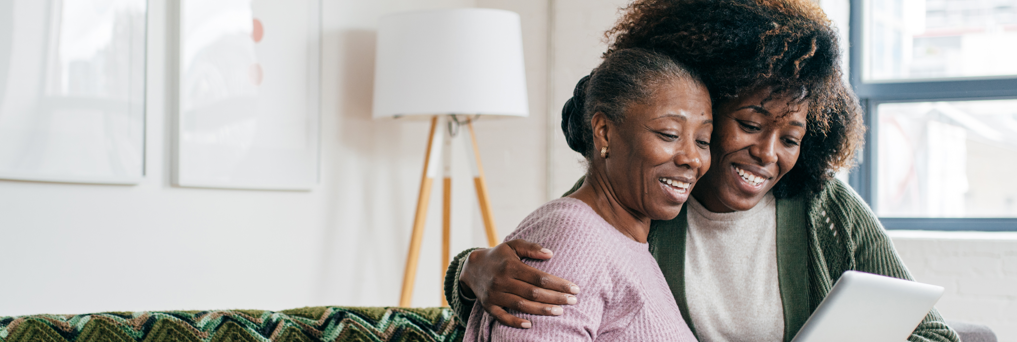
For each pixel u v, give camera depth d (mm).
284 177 2592
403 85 2646
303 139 2678
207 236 2338
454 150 3635
